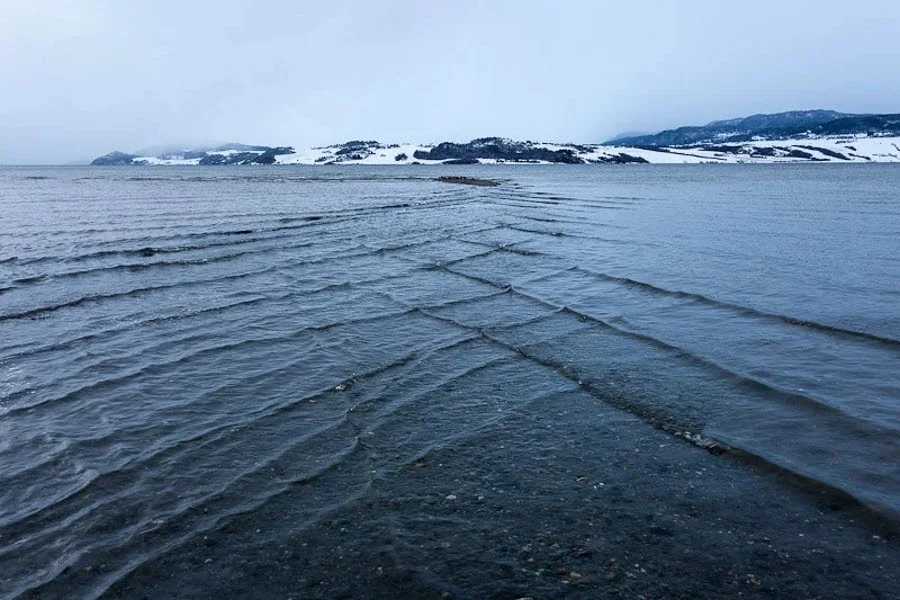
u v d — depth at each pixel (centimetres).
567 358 946
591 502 544
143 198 5116
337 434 688
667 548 475
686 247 2072
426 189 6769
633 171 15112
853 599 417
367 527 506
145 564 458
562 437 678
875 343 977
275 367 913
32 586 433
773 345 977
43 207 4047
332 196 5438
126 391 816
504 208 3959
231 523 512
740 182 8212
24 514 527
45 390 817
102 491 565
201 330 1107
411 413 747
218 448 653
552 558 464
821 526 501
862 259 1797
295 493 561
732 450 636
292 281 1551
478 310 1252
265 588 432
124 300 1338
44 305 1280
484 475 595
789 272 1595
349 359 950
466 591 426
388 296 1384
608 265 1728
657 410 745
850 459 606
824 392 776
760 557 463
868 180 8556
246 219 3192
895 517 504
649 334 1056
